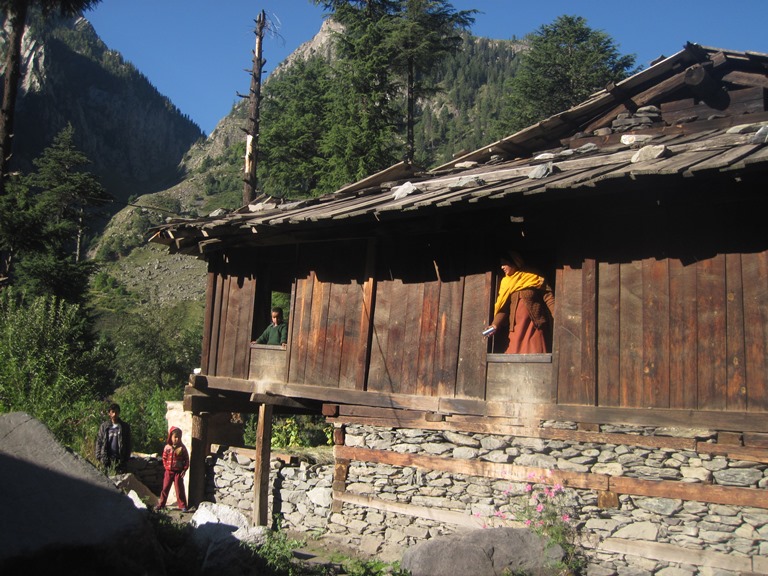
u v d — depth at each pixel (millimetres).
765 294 7836
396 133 28547
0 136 17328
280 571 7027
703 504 7996
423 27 28125
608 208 8805
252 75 21781
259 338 12680
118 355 34469
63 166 42469
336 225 10367
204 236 12492
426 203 9000
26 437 6094
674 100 11641
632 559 8297
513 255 9781
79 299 30812
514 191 8328
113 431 13430
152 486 14477
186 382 34719
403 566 8375
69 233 26656
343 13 29016
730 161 7273
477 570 8031
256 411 14086
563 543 8508
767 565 7531
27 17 18312
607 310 8844
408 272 10852
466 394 9875
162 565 5746
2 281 20312
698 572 7895
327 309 11727
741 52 10805
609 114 12148
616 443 8586
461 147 115438
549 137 12664
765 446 7652
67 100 190625
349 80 26969
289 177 28922
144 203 133375
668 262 8500
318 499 11586
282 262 12859
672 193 8219
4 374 16844
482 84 154000
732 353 7953
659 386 8359
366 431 10875
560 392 9031
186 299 84875
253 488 12250
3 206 20734
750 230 8031
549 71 35844
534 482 9133
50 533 5238
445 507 9883
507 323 10031
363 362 11023
